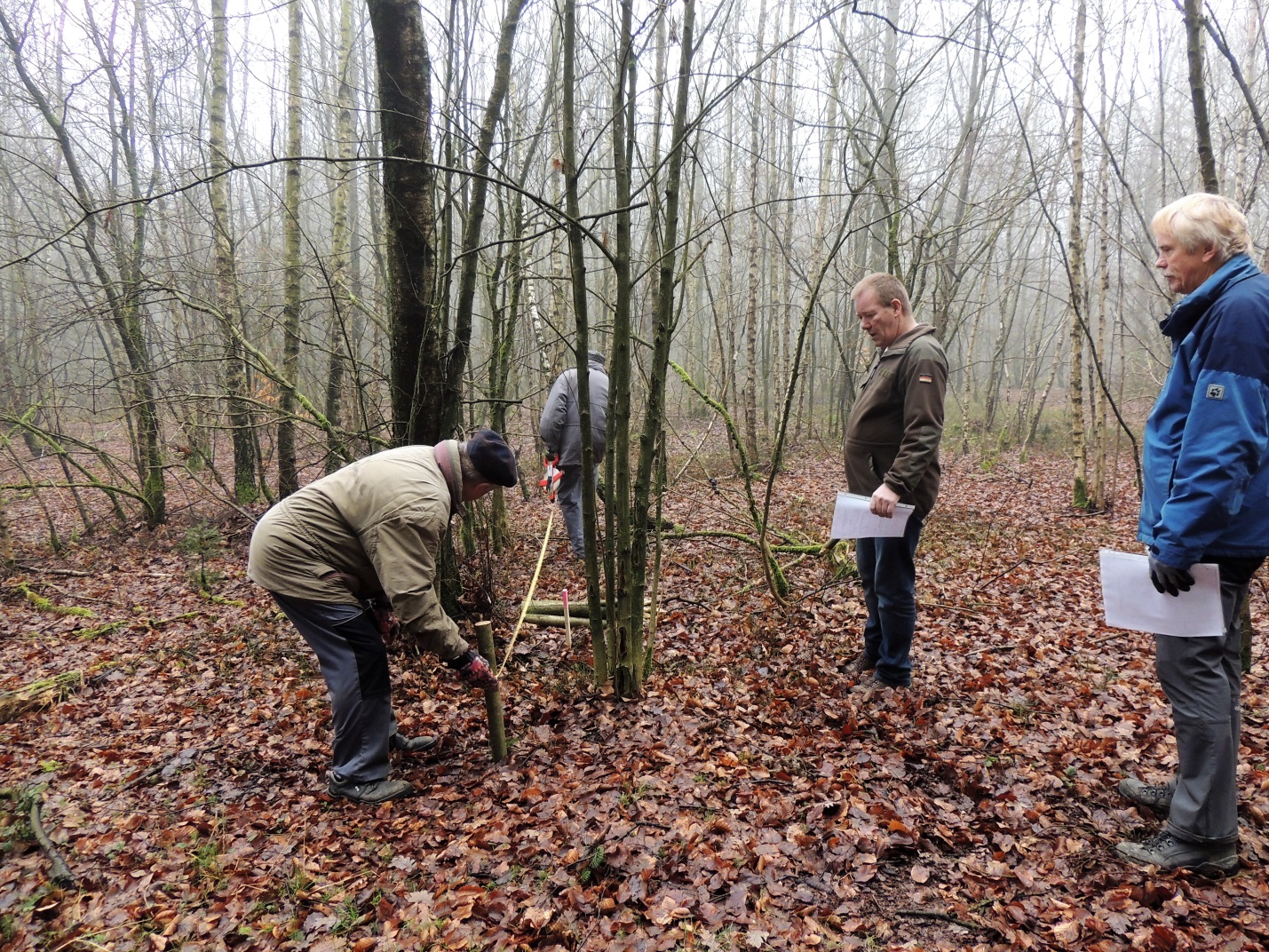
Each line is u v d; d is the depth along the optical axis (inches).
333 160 97.8
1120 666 164.9
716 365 696.4
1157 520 90.2
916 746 129.0
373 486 120.4
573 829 111.8
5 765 149.2
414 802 125.6
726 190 590.9
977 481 485.7
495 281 241.3
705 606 217.6
